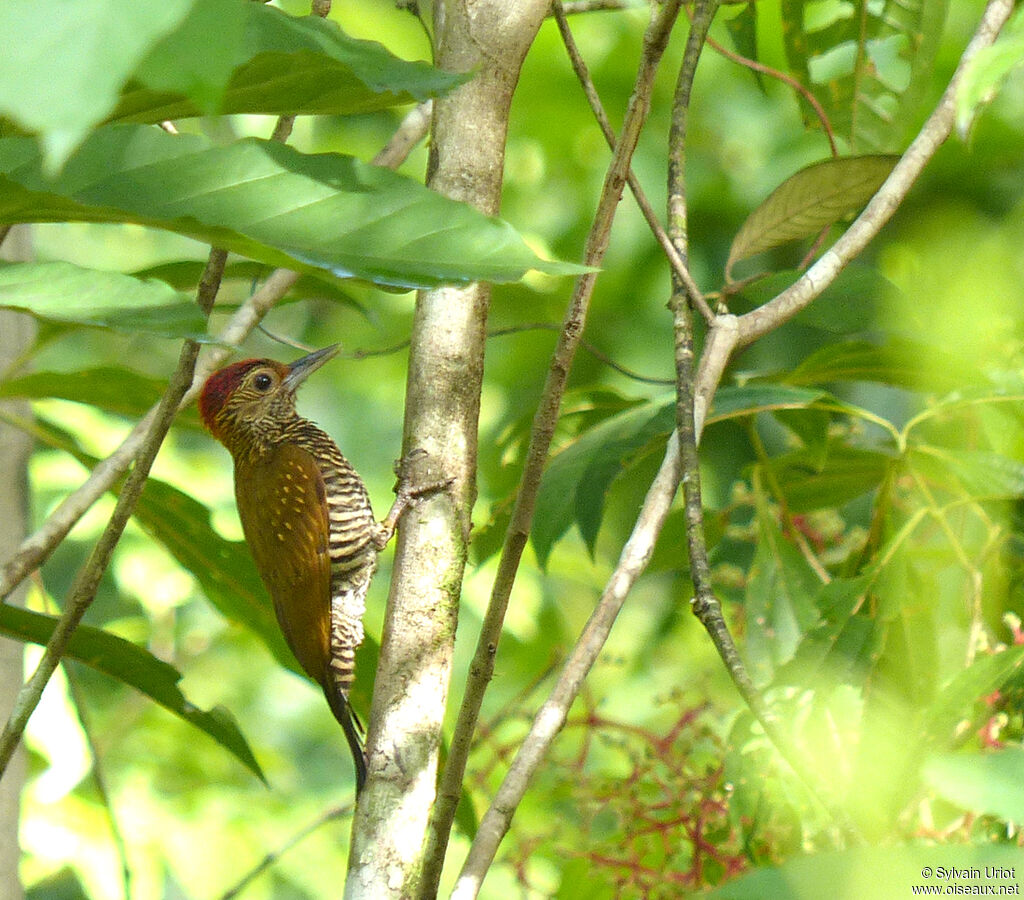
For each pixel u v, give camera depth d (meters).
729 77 15.91
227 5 2.20
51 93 1.84
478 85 5.12
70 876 13.17
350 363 17.91
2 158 3.59
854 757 5.36
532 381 15.34
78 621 4.93
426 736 4.91
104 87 1.85
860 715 5.74
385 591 15.62
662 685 11.92
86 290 3.43
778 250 13.88
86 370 6.85
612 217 4.57
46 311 3.34
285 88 3.63
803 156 15.18
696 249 15.10
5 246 6.96
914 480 7.23
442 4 5.33
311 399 18.16
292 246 3.42
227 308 7.99
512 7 5.18
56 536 6.02
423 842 4.79
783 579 6.98
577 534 14.69
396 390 18.00
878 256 11.36
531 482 4.56
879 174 6.33
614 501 11.23
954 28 13.77
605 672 12.78
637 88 4.54
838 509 9.05
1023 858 2.18
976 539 7.36
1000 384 6.88
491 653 4.53
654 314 15.27
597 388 8.28
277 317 17.84
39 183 3.53
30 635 5.86
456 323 5.25
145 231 19.62
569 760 7.82
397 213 3.48
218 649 15.84
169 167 3.57
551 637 14.77
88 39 1.87
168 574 13.22
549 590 15.19
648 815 6.68
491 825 4.09
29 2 1.91
